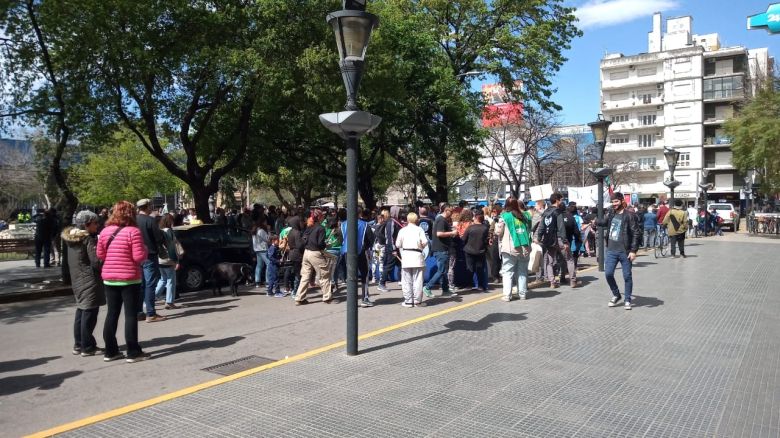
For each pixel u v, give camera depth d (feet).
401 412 15.64
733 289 36.94
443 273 36.63
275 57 51.93
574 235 40.14
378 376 18.94
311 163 81.56
